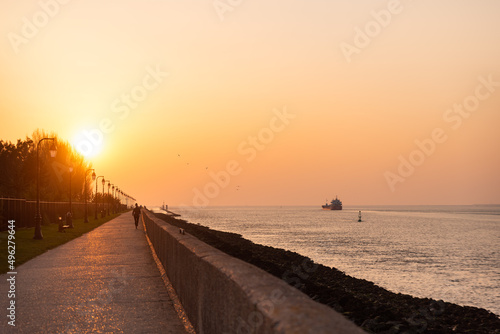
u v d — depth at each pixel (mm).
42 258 19188
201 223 115875
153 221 24156
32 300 10203
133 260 18078
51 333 7570
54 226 50094
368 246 53469
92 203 96625
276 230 86500
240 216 190625
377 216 196625
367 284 22688
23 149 60625
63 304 9758
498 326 14773
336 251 47062
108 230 41781
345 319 2902
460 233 81750
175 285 10953
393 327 12891
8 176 56500
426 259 40969
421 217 182875
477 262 39438
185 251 8938
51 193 62812
